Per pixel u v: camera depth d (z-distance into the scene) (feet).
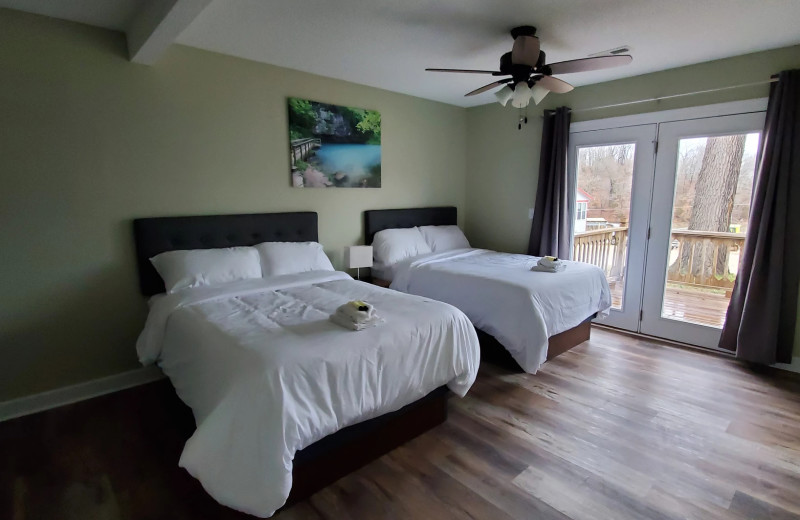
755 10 7.63
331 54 10.12
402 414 6.88
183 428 7.73
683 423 7.68
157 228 9.36
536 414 8.05
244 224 10.73
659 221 11.99
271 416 4.89
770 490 5.93
